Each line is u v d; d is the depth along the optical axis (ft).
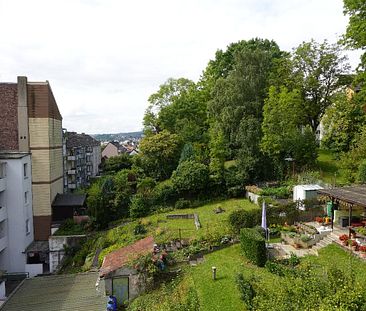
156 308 52.70
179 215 111.04
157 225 104.73
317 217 80.94
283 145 120.57
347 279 37.78
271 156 124.98
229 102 134.21
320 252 63.16
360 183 91.86
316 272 46.55
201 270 63.77
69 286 73.31
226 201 122.83
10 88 121.08
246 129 126.82
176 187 125.59
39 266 107.04
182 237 86.79
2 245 105.40
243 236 67.72
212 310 49.11
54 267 110.32
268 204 95.30
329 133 122.11
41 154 119.96
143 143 159.33
